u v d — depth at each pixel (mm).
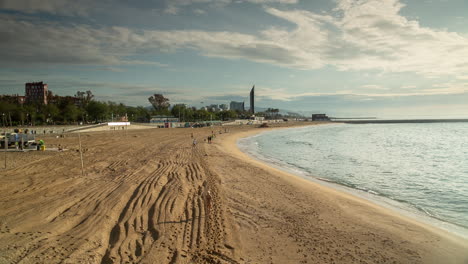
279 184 20828
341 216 14391
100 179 19328
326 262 9602
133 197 15242
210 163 28297
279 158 39000
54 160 28031
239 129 116375
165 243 10094
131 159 29281
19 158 29172
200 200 15469
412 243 11445
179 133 78875
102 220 11812
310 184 21844
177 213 13219
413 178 26078
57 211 12633
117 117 126188
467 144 59250
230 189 18422
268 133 104688
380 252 10508
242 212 14188
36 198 14656
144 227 11445
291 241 11141
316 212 14820
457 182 24484
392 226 13297
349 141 68438
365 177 26438
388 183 23984
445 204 18141
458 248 11109
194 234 11094
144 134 73688
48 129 76250
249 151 46688
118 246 9688
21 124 95812
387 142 65188
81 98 140750
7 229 10492
